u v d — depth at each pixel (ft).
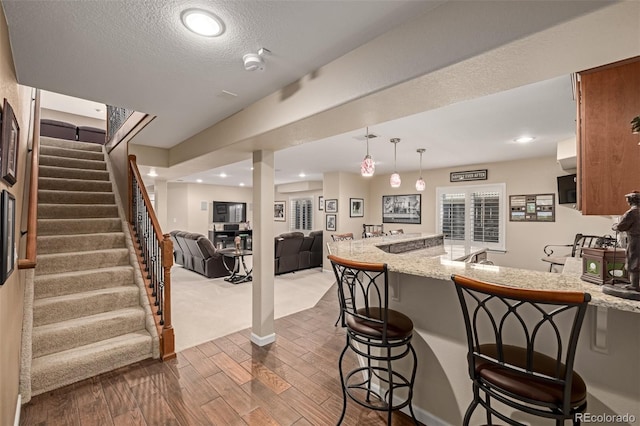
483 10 3.93
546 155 16.17
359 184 24.22
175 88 7.20
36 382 7.18
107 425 6.21
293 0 4.21
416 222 22.22
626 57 4.06
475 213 19.19
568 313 4.61
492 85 4.91
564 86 7.63
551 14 3.43
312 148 14.84
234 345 9.94
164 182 21.08
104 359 8.16
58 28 4.85
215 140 9.95
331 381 7.83
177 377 7.98
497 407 5.37
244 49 5.51
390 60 4.92
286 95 7.01
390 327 5.58
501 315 5.25
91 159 16.60
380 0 4.22
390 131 11.73
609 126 5.30
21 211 7.89
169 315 9.05
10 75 5.47
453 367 5.88
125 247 12.03
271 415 6.54
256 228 10.05
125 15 4.54
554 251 16.30
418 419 6.38
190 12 4.48
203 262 20.11
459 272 5.59
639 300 3.73
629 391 4.12
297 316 12.76
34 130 10.32
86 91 7.36
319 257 24.23
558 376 3.64
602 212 5.37
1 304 4.70
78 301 9.02
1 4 4.25
